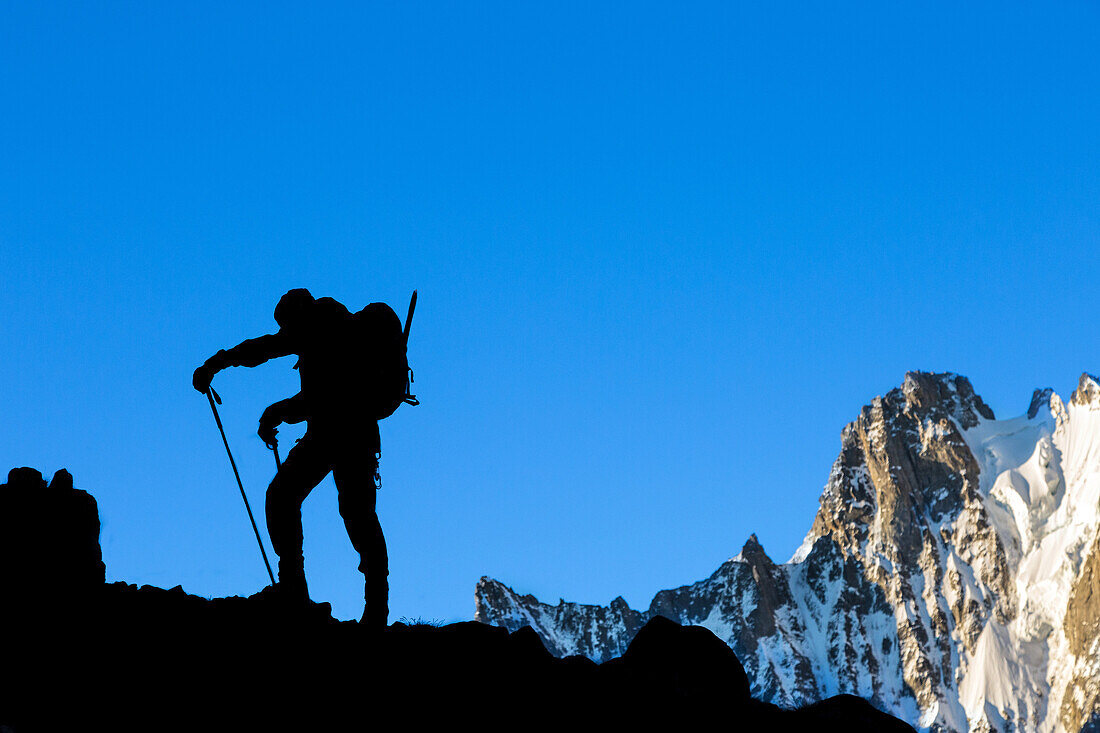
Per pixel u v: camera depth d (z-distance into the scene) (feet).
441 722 44.04
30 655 44.21
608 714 45.65
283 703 43.73
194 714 42.91
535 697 45.55
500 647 47.65
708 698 47.62
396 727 43.60
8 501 48.26
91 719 42.34
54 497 49.26
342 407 52.03
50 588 46.50
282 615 47.83
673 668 49.08
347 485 51.88
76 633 45.32
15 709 42.22
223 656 45.19
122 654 44.75
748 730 46.85
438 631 48.49
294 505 51.49
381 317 53.36
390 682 45.19
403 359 53.72
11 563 46.70
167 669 44.37
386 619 51.78
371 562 51.93
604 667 48.96
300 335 52.75
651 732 45.42
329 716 43.55
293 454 51.93
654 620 50.93
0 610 45.55
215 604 48.49
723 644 50.88
